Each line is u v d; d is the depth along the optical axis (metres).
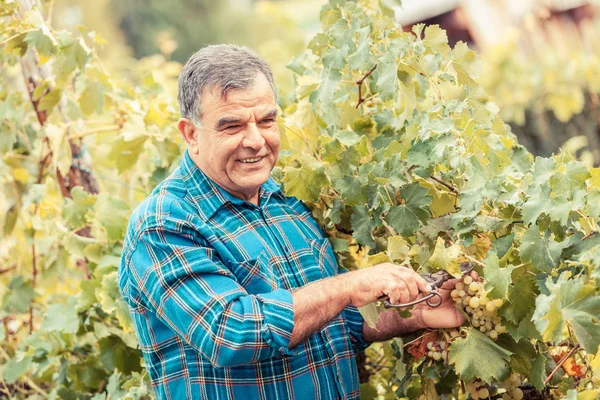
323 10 3.24
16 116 3.71
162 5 24.41
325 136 2.73
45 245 3.74
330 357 2.52
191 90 2.41
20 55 3.47
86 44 3.53
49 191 3.84
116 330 3.29
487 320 2.45
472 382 2.61
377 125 2.94
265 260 2.46
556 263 2.27
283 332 2.27
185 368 2.44
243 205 2.52
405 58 2.75
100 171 4.20
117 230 3.43
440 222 2.57
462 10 10.35
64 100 3.81
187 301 2.32
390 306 2.29
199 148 2.46
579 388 2.49
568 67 6.16
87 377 3.43
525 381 2.67
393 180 2.59
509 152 2.78
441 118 2.69
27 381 3.83
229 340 2.27
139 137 3.52
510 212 2.42
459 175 2.57
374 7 3.26
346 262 2.94
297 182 2.64
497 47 6.46
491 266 2.26
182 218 2.41
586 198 2.26
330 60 2.92
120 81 3.81
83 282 3.31
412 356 2.73
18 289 3.82
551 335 2.05
